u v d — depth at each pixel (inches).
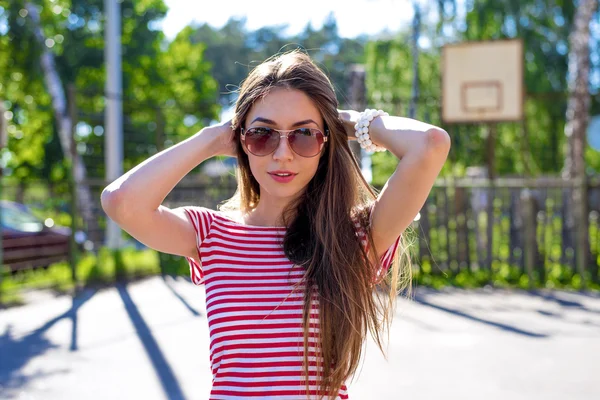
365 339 76.9
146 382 191.0
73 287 350.6
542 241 374.0
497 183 381.4
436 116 527.8
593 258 370.6
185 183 448.8
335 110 78.2
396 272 81.0
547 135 689.0
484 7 651.5
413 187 71.8
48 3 648.4
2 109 324.2
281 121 76.0
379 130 76.0
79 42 805.9
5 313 285.6
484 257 384.5
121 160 499.8
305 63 78.2
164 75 949.8
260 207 82.0
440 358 214.5
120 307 300.2
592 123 885.8
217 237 77.3
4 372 200.4
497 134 662.5
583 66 499.5
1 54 558.9
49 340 238.8
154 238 76.3
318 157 77.5
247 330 71.7
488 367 204.1
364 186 81.7
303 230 76.6
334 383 71.7
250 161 78.4
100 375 197.6
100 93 424.2
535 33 681.0
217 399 70.7
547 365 206.4
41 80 563.8
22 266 372.8
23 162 818.2
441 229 388.5
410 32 758.5
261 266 75.0
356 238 76.1
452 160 538.6
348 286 73.1
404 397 175.8
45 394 180.5
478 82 430.9
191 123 812.0
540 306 307.7
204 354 220.2
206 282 76.0
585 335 246.7
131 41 896.3
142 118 823.1
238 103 79.8
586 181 370.0
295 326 72.1
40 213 483.2
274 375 70.8
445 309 299.0
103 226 506.3
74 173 443.8
